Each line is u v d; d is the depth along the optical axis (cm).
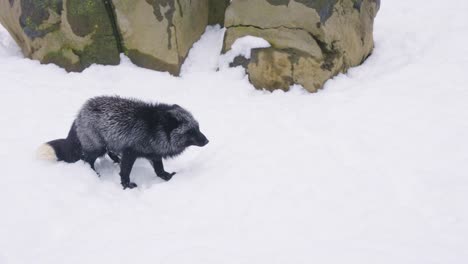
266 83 577
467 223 427
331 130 511
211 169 482
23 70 606
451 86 545
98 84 588
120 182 485
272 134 512
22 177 471
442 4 703
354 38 593
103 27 598
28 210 447
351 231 428
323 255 415
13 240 430
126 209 452
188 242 426
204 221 440
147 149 477
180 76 602
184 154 508
